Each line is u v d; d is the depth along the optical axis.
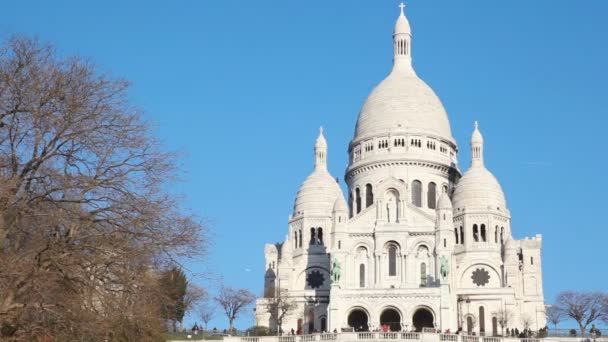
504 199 191.62
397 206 175.75
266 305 167.12
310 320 174.50
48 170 49.47
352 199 196.25
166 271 53.75
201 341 126.88
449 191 196.62
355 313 163.75
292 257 188.25
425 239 172.50
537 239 190.00
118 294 50.12
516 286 179.50
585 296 173.75
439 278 164.25
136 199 51.53
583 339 133.50
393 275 172.00
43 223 48.75
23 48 50.72
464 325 173.50
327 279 186.00
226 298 157.62
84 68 51.50
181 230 52.91
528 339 130.25
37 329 47.06
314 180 196.50
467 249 184.00
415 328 158.00
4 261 46.00
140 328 50.97
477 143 196.38
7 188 46.84
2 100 49.69
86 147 50.75
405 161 192.38
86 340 48.25
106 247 49.59
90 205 50.81
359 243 174.00
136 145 51.84
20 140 49.81
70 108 49.94
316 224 190.88
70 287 48.31
